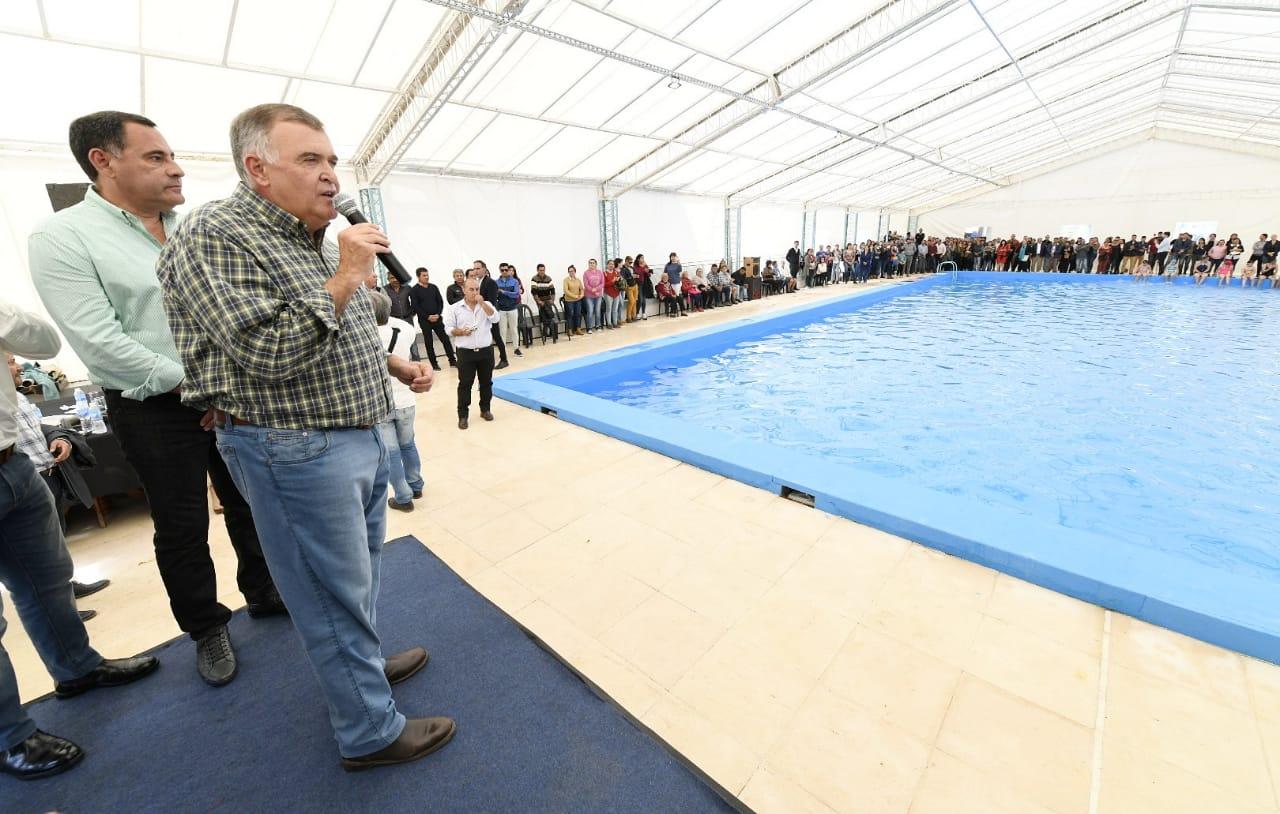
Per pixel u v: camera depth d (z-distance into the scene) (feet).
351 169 22.17
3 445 4.33
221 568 7.71
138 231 5.10
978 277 53.83
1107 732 4.68
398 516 9.09
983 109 35.32
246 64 14.88
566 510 9.14
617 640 5.98
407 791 4.24
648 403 18.24
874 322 31.40
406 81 17.70
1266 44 27.53
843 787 4.27
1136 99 40.93
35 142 14.65
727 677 5.41
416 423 14.62
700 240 39.50
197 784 4.35
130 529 9.27
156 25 12.80
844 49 22.03
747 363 22.98
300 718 5.00
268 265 3.33
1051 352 22.24
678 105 23.86
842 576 7.01
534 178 28.02
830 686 5.26
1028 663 5.47
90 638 6.27
